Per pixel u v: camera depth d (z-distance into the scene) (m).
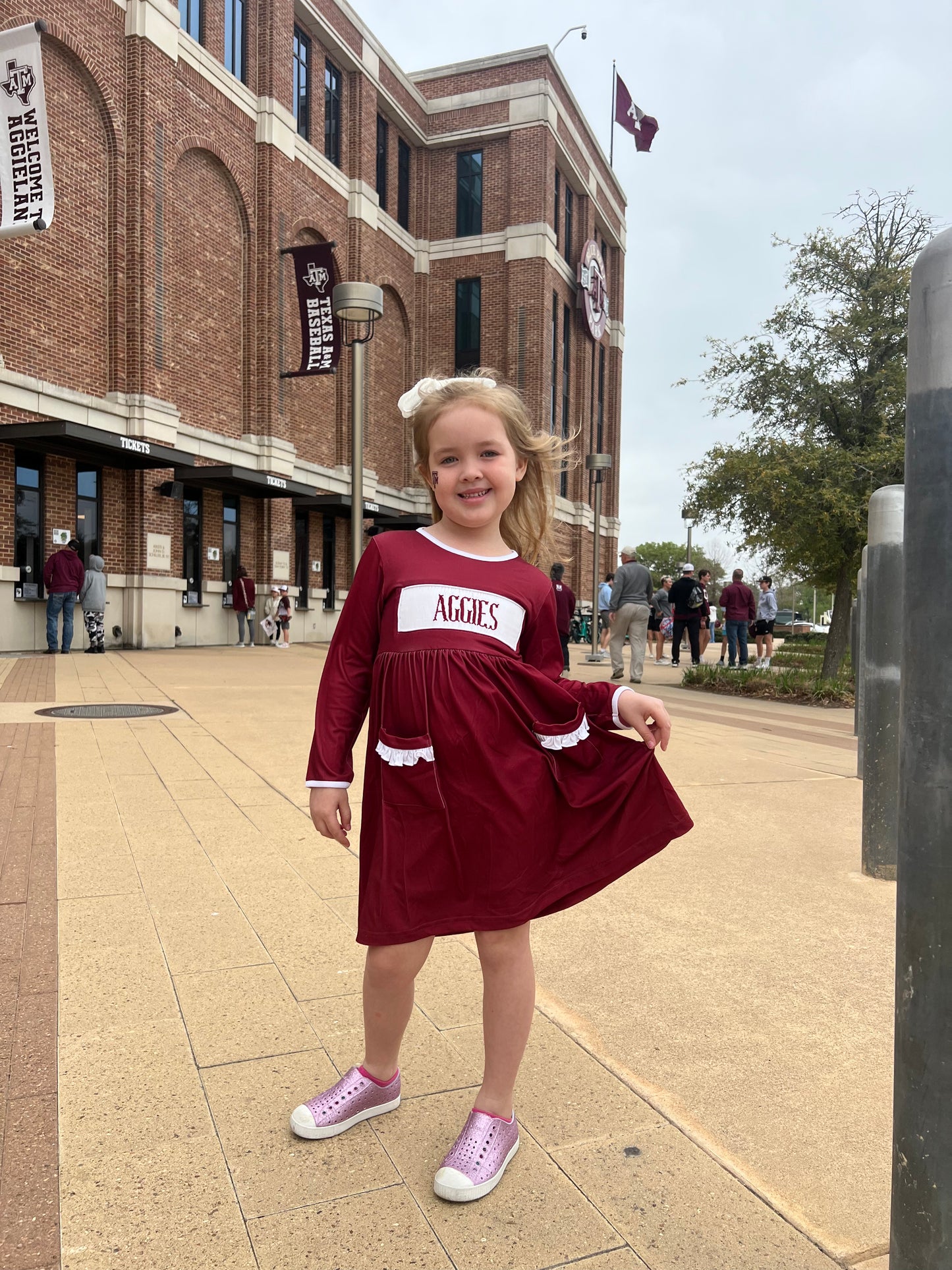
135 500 16.03
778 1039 2.36
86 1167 1.73
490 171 26.83
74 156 14.45
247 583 18.67
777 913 3.35
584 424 31.58
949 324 1.14
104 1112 1.92
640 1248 1.56
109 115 14.91
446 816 1.65
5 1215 1.59
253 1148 1.81
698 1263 1.52
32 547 14.35
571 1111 1.99
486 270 26.77
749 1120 1.97
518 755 1.69
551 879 1.72
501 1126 1.77
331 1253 1.52
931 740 1.16
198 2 17.47
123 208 15.22
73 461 14.98
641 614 13.09
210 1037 2.26
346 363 23.16
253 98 18.70
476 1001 2.52
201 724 7.18
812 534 12.64
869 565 3.87
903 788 1.20
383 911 1.67
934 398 1.16
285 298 19.69
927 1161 1.16
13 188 9.24
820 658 21.20
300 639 22.23
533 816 1.69
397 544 1.83
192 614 18.14
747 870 3.88
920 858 1.17
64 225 14.26
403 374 26.70
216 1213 1.61
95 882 3.39
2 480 13.66
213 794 4.80
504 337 26.53
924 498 1.17
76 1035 2.25
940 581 1.15
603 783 1.77
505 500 1.81
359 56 22.78
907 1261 1.18
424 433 1.85
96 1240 1.54
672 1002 2.57
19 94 9.08
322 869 3.61
